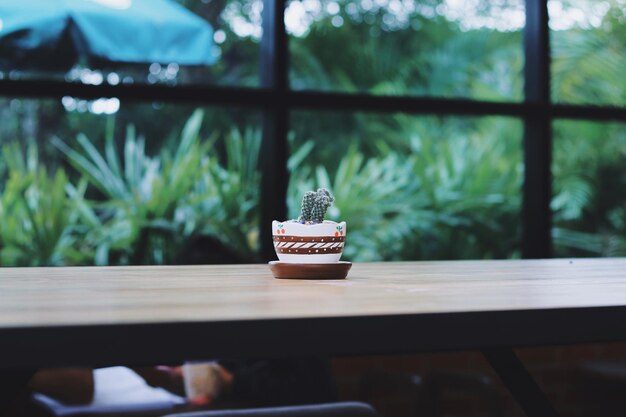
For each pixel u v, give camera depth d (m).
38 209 3.55
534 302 0.83
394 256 3.88
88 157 3.62
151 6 3.78
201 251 2.81
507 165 4.05
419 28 4.10
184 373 1.92
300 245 1.22
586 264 1.80
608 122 4.08
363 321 0.71
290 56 3.86
